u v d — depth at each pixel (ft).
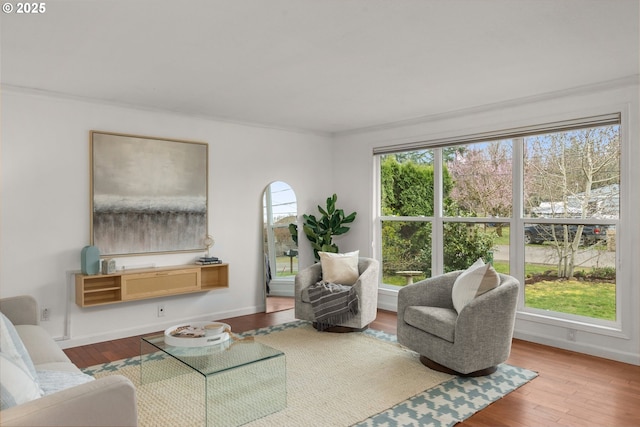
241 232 16.99
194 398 9.39
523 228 14.05
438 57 9.89
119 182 13.98
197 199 15.72
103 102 13.66
